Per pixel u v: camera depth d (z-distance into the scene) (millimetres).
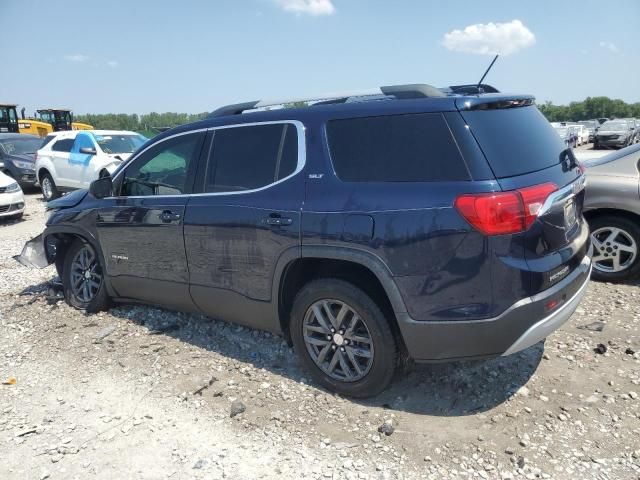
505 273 2936
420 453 3004
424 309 3117
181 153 4355
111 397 3752
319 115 3582
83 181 13281
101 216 4883
